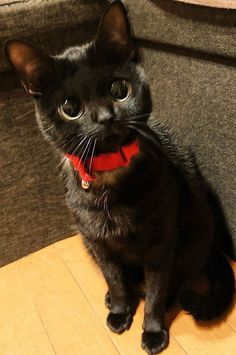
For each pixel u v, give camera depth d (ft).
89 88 1.01
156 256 1.26
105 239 1.26
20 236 1.69
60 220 1.75
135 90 1.07
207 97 1.34
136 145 1.13
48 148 1.58
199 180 1.44
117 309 1.42
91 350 1.36
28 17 1.35
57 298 1.56
